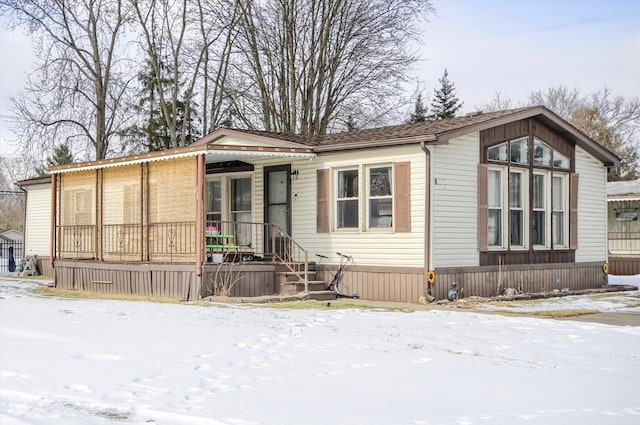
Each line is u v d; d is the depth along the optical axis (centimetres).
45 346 970
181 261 1711
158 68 3344
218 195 2058
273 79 3378
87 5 3269
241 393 696
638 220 2727
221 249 1798
